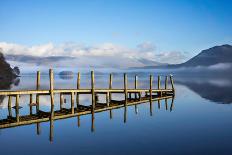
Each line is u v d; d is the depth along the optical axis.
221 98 38.88
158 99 37.22
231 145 14.61
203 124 20.12
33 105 29.84
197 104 32.25
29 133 17.62
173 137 16.33
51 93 25.53
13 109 27.97
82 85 64.88
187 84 80.31
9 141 15.77
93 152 13.67
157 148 14.14
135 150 13.86
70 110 26.05
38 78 28.86
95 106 29.03
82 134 17.33
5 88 51.53
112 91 30.30
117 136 16.72
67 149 14.22
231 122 20.88
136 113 25.53
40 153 13.63
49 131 18.17
